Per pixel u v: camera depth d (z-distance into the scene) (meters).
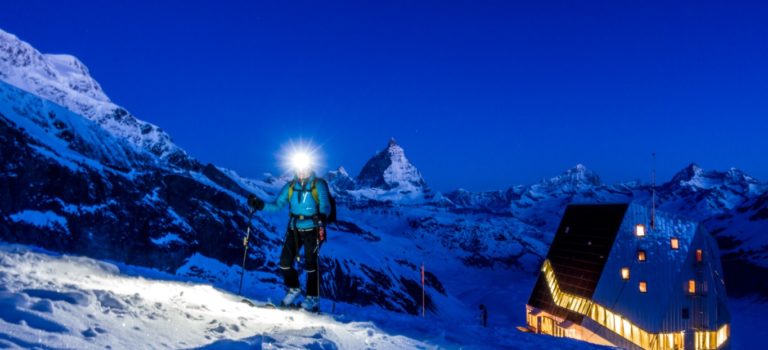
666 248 46.84
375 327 6.82
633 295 45.78
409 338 6.36
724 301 48.59
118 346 3.29
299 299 7.45
